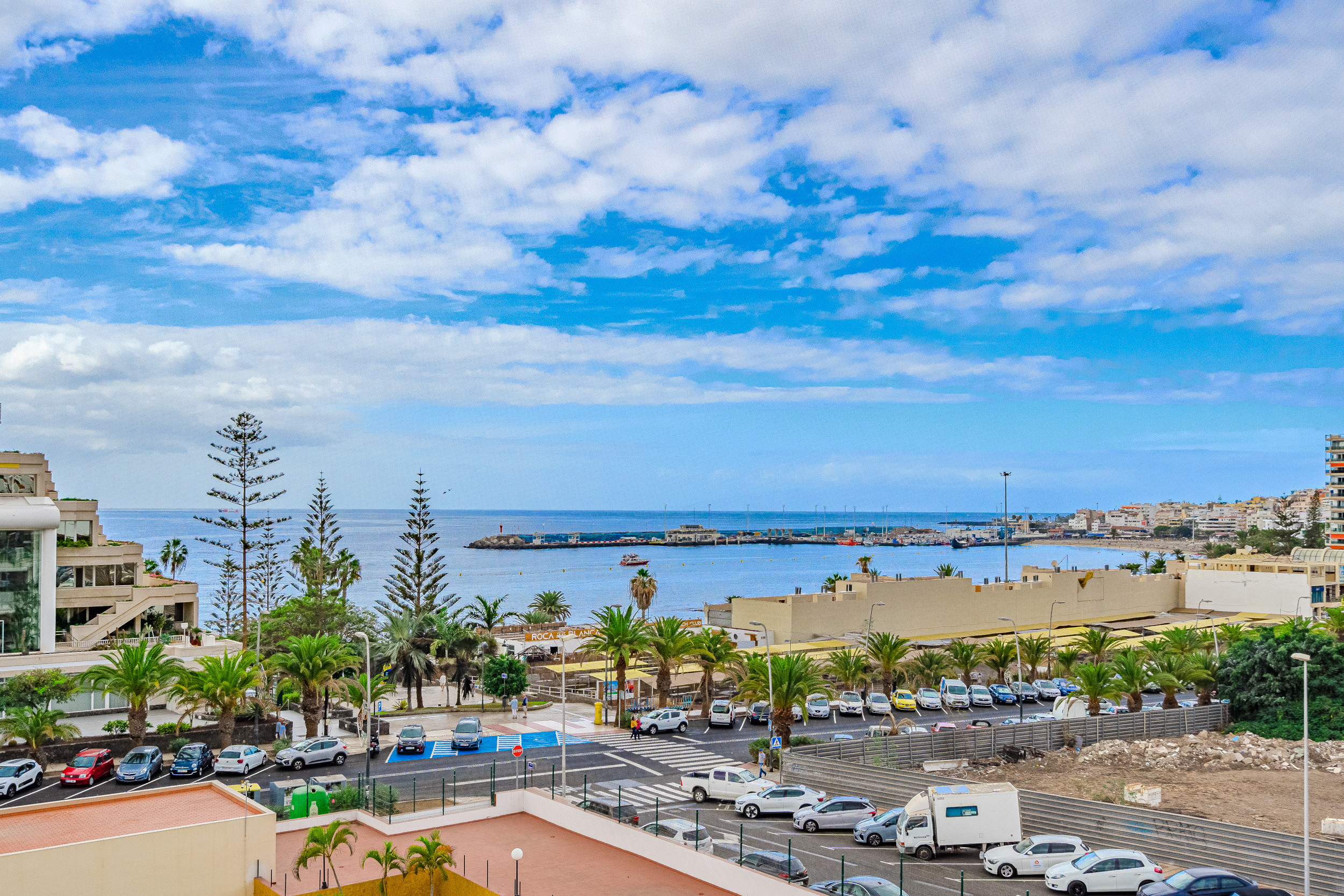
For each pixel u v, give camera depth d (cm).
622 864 3391
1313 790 4847
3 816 3175
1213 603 14012
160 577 8644
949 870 3547
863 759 5122
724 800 4578
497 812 4047
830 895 2784
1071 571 12669
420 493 10950
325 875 3234
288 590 16988
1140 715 6312
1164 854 3653
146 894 2884
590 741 6172
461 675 8025
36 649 6488
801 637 9475
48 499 6650
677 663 7431
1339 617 8000
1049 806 4006
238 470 9994
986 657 8838
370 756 5588
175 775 4903
